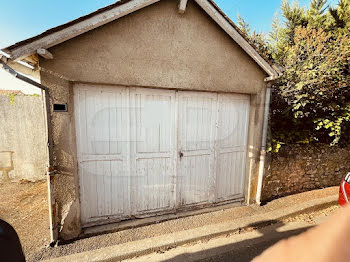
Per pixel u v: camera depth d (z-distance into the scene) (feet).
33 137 15.81
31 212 11.62
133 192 10.59
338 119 13.15
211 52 10.49
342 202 10.13
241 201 13.15
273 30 21.06
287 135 14.07
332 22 18.52
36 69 10.16
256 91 11.89
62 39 7.70
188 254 8.68
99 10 7.82
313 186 14.82
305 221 11.23
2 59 6.91
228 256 8.57
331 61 12.10
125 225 10.16
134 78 9.23
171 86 9.94
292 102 13.34
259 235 9.98
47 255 8.18
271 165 13.03
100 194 9.96
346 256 0.82
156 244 8.91
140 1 8.37
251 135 12.47
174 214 11.36
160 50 9.50
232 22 9.97
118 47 8.81
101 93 9.41
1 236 3.07
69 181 8.89
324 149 14.70
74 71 8.34
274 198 13.44
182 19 9.66
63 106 8.41
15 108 15.21
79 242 8.96
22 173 15.80
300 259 0.90
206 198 12.23
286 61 14.33
